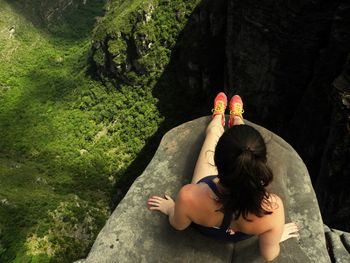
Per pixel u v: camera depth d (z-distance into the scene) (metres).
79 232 54.84
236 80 50.19
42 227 53.38
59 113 93.19
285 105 44.81
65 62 111.69
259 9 42.03
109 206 66.00
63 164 77.75
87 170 74.88
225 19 61.94
